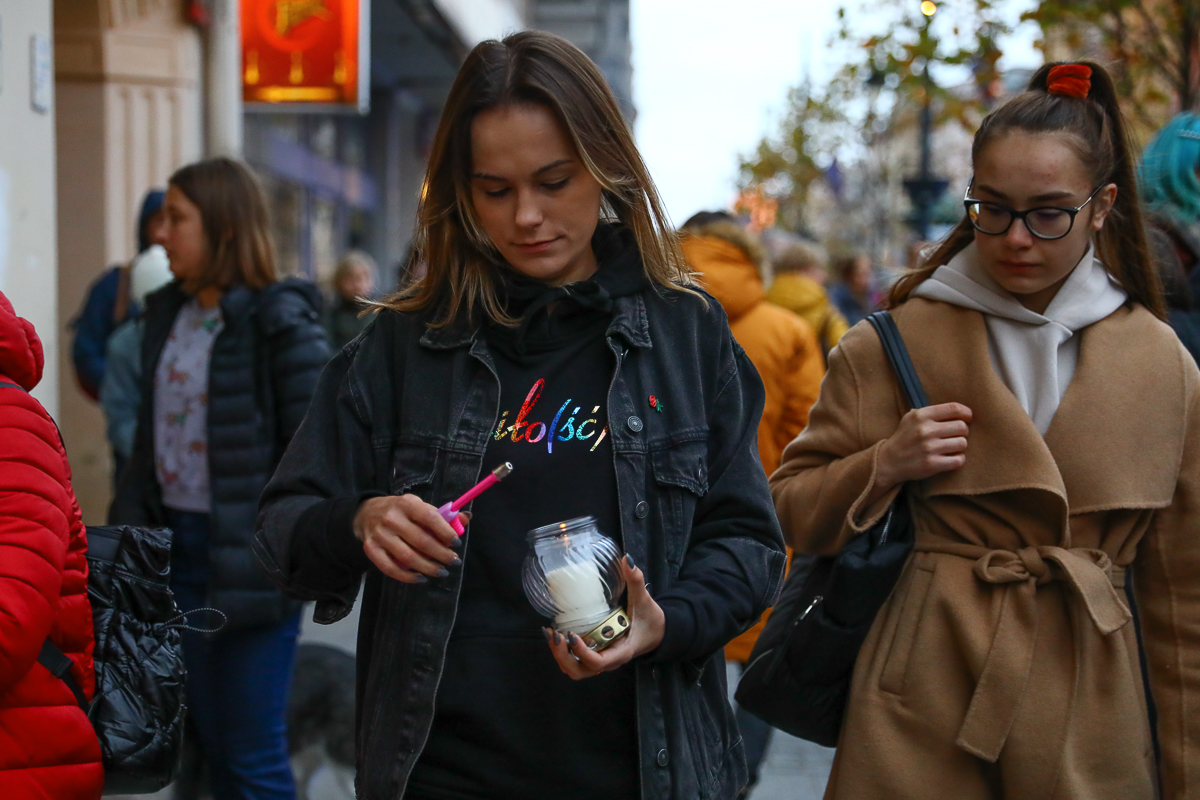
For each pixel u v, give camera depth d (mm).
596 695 1852
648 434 1905
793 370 4238
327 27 8961
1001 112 2330
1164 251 3000
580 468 1883
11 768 2021
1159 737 2348
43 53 4270
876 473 2354
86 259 7168
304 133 15938
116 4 7043
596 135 1848
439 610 1853
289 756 4090
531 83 1804
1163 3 6297
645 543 1871
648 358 1937
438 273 1970
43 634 1935
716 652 2029
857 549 2348
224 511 3311
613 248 2012
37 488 1964
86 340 5488
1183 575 2340
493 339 1950
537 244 1858
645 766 1822
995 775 2324
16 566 1898
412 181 22125
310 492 1958
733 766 2012
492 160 1827
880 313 2541
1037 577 2305
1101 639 2285
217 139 7645
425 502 1813
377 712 1891
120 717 2285
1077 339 2414
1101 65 2355
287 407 3363
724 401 1980
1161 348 2365
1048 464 2277
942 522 2412
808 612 2400
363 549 1784
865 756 2332
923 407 2383
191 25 7391
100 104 7094
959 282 2449
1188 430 2338
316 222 16844
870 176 21141
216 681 3340
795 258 6484
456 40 15914
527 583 1731
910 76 7191
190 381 3441
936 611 2352
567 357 1934
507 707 1843
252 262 3461
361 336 2039
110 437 4598
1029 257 2291
